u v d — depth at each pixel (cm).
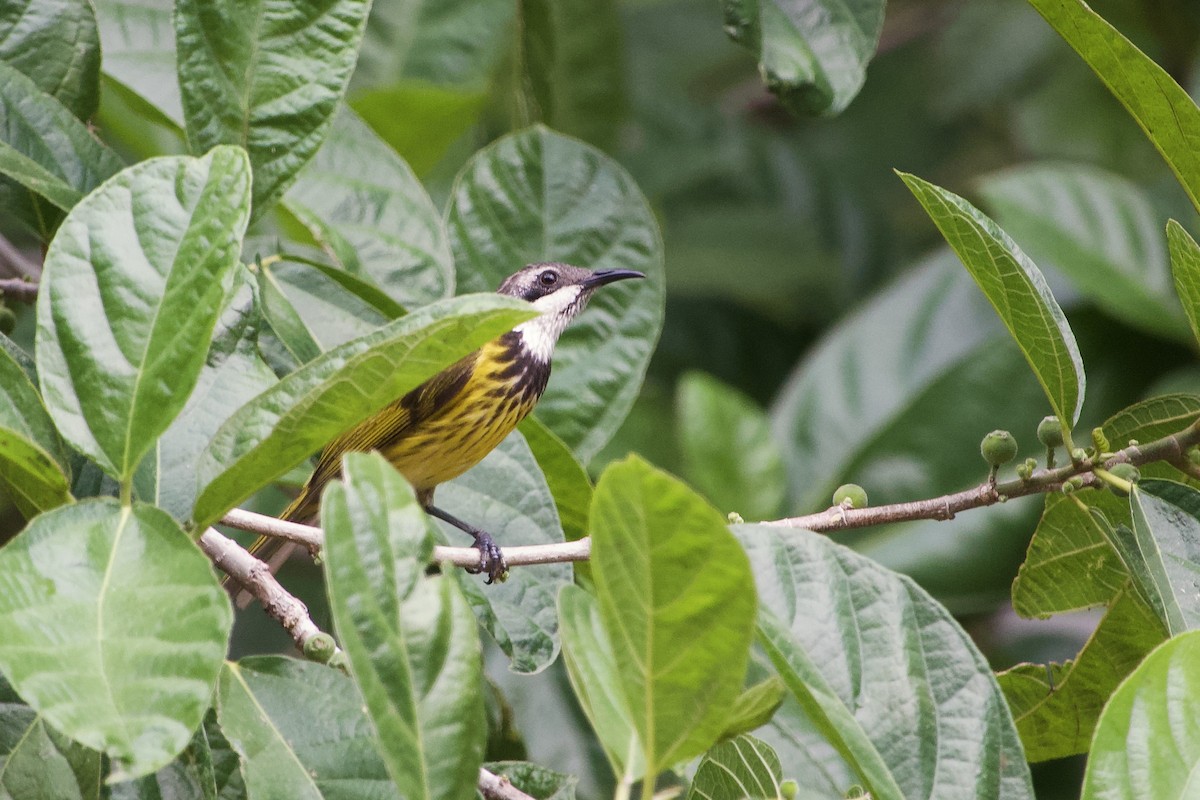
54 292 551
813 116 833
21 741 636
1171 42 1678
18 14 824
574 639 527
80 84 833
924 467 1468
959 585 1359
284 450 534
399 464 1116
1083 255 1484
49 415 572
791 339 1819
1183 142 701
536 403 1070
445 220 1038
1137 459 712
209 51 731
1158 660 543
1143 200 1515
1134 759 534
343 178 980
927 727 587
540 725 1138
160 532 505
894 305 1552
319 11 738
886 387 1506
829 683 591
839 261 1839
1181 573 670
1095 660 784
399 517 480
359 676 449
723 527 459
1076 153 1711
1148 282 1470
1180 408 742
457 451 1123
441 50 1479
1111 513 759
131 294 555
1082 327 1514
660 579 471
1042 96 1736
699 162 1870
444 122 1270
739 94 2067
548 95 1230
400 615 475
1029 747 819
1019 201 1506
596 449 1034
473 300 505
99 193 565
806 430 1502
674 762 501
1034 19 1800
